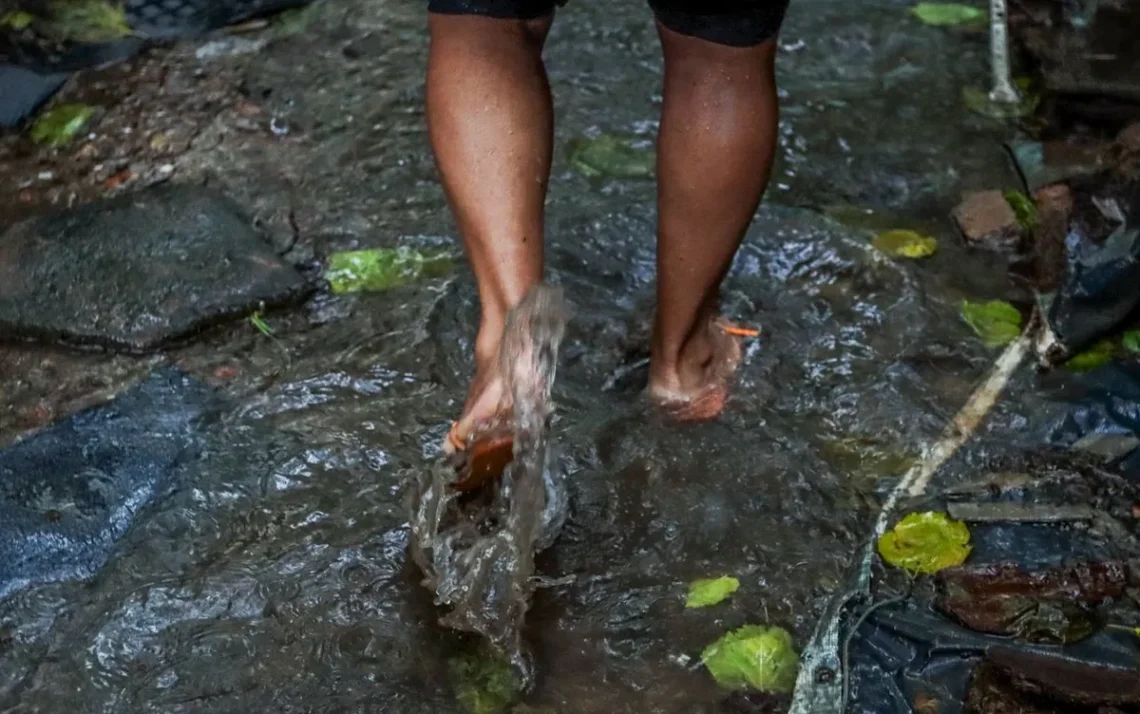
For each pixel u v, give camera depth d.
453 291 2.46
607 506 2.02
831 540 1.98
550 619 1.85
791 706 1.73
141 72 3.17
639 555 1.95
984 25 3.38
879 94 3.10
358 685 1.76
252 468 2.09
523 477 1.79
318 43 3.30
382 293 2.47
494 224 1.79
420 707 1.73
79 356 2.34
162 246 2.54
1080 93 2.99
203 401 2.23
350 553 1.95
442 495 1.84
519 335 1.69
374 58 3.25
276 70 3.19
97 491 2.05
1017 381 2.26
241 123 2.99
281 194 2.75
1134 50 3.10
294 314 2.43
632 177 2.80
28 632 1.83
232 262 2.50
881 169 2.84
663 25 1.79
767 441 2.13
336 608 1.87
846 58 3.26
